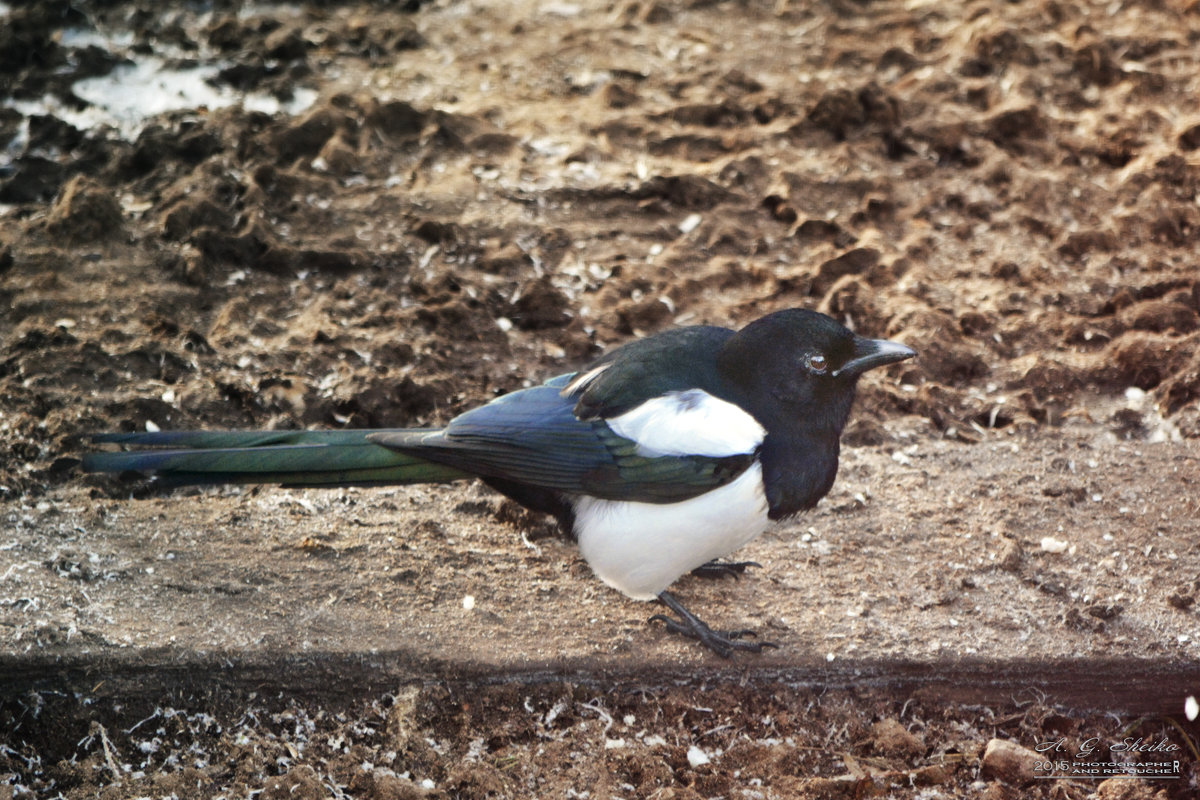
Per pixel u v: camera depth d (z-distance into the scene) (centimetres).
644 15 1692
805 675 843
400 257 1234
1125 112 1488
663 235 1302
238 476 830
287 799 752
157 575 874
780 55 1609
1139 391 1129
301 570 892
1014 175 1371
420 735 797
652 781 780
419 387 1073
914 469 1028
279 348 1112
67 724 795
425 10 1717
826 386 819
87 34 1591
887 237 1305
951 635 859
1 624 809
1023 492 1000
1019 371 1138
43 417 1011
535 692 834
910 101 1491
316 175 1333
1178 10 1689
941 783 800
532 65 1586
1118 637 857
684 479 796
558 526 946
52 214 1222
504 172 1373
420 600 873
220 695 812
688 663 838
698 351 852
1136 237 1300
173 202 1255
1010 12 1670
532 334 1175
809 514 973
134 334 1106
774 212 1335
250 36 1583
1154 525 966
